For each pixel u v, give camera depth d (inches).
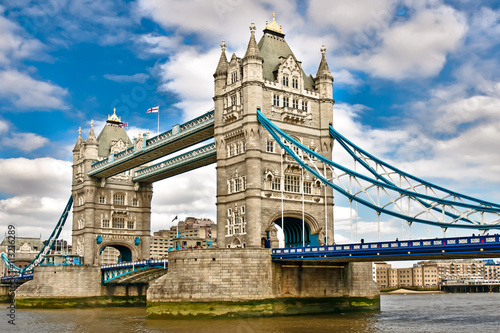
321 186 3695.9
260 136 3484.3
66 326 3100.4
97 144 5393.7
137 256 5433.1
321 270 3368.6
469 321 3095.5
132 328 2812.5
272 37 3850.9
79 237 5339.6
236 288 3036.4
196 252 3117.6
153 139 4431.6
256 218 3361.2
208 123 3831.2
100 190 5349.4
